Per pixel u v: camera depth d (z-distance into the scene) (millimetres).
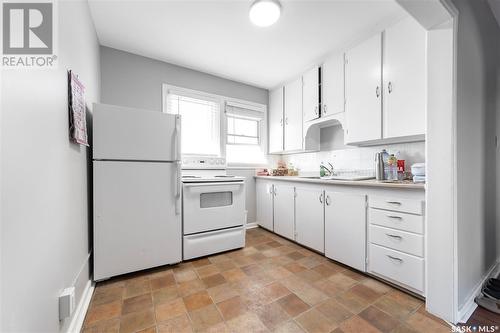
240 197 2502
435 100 1302
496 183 1961
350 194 1931
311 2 1689
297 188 2553
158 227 1961
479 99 1593
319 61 2648
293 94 3086
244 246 2535
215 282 1758
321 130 3045
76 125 1297
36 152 821
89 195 1759
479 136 1592
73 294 1078
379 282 1739
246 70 2908
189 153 2875
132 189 1851
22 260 704
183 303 1481
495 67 1926
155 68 2623
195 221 2193
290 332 1213
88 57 1731
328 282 1743
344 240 1981
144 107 2547
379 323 1275
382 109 1970
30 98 791
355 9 1771
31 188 775
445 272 1284
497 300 1409
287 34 2115
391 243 1625
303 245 2512
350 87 2252
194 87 2887
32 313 760
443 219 1284
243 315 1355
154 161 1953
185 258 2125
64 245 1103
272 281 1766
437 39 1290
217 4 1725
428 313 1356
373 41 2031
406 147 2102
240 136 3324
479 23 1604
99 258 1709
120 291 1631
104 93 2338
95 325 1271
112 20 1918
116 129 1793
